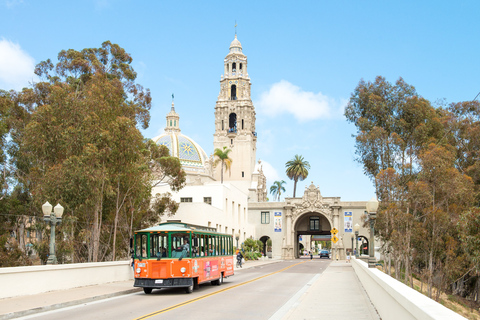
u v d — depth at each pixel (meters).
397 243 41.31
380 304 13.98
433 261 43.12
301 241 158.38
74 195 32.47
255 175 103.69
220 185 65.62
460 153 50.22
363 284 25.06
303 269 48.91
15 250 37.75
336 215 87.00
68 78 43.09
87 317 15.12
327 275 36.47
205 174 86.38
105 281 27.05
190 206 56.50
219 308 17.48
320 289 24.69
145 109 46.03
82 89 41.59
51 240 23.50
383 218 43.41
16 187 43.41
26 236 46.38
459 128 50.34
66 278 23.59
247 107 107.38
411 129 50.84
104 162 34.19
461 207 39.97
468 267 40.78
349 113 54.06
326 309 16.75
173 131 97.38
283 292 23.88
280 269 48.91
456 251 41.28
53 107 34.94
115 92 38.91
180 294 22.67
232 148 106.00
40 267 21.59
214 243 27.55
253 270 47.06
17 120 42.78
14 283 20.08
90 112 34.31
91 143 33.56
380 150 49.03
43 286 21.86
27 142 35.31
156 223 48.72
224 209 66.62
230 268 31.28
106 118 35.56
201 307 17.72
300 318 14.64
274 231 89.06
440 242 40.47
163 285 22.56
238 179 104.69
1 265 35.75
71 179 31.95
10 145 43.41
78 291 22.47
